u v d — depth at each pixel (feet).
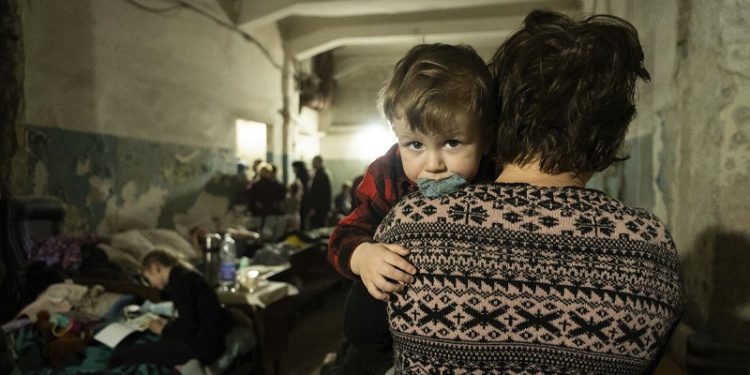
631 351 1.89
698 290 5.76
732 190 5.24
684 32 6.48
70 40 13.06
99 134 14.15
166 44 16.84
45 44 12.32
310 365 11.80
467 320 1.89
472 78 2.11
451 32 22.91
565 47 2.04
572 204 2.00
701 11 5.81
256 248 14.99
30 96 11.95
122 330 7.88
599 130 2.04
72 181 13.32
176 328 7.73
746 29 5.10
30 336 7.61
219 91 20.02
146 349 7.47
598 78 2.01
